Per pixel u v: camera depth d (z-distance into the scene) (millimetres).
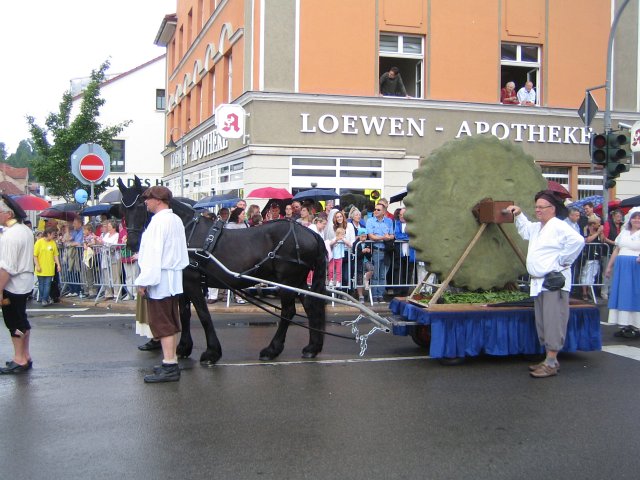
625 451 4719
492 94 18078
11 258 6750
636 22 19531
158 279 6410
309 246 7605
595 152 12695
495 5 18031
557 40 18719
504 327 7434
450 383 6590
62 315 11422
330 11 16625
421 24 17344
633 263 9023
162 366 6660
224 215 12414
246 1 17031
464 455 4629
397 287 12375
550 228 6867
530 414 5566
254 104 16250
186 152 26812
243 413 5562
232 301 12547
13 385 6488
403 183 17281
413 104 17281
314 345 7805
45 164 20750
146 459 4543
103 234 13750
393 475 4277
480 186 7844
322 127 16641
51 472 4320
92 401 5918
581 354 8031
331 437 4977
